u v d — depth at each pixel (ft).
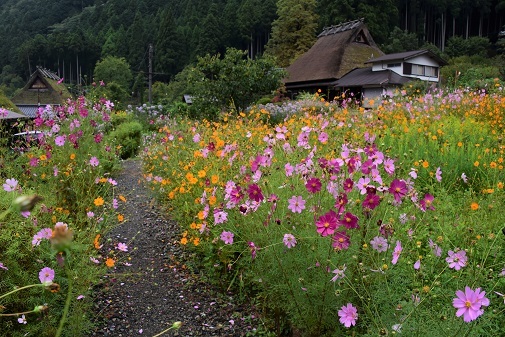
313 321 7.78
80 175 13.15
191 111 48.49
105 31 247.50
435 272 8.40
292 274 8.08
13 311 7.45
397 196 7.54
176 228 14.43
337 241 6.98
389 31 155.84
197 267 11.56
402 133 18.10
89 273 8.21
